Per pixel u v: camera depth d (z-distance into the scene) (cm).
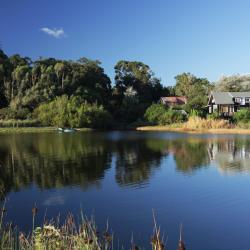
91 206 1841
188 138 5488
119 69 12638
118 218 1656
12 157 3481
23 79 10281
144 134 6544
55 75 10262
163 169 2794
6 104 10525
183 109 9694
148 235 1453
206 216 1689
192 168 2828
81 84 10612
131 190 2155
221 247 1353
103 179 2444
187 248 1344
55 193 2086
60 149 4119
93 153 3747
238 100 9306
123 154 3650
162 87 13412
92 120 8506
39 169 2820
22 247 958
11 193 2102
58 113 8612
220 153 3666
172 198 1977
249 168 2805
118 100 11688
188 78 14562
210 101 9625
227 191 2117
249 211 1755
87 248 948
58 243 958
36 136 6281
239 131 6781
